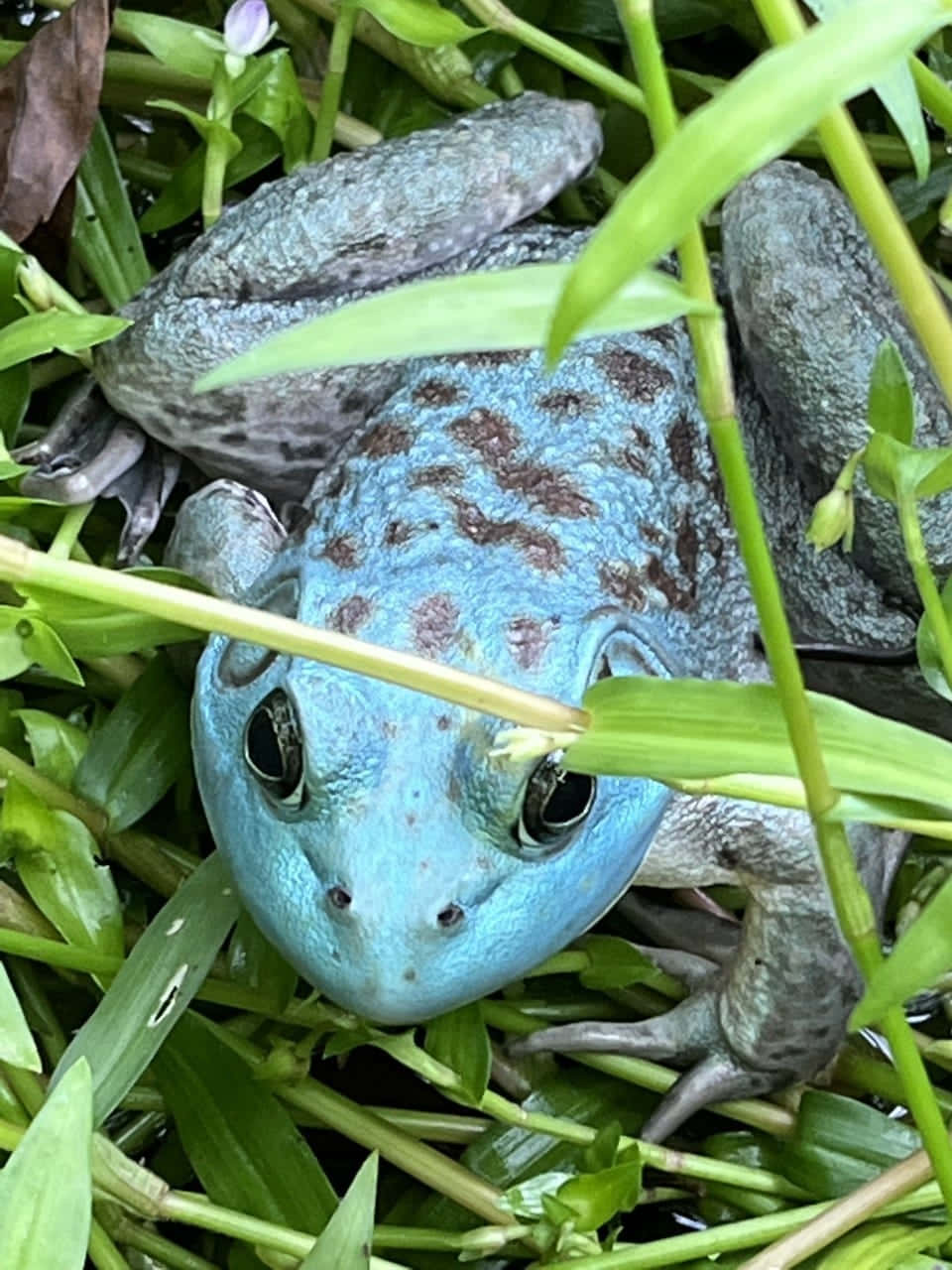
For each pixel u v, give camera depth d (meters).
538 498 0.18
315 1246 0.14
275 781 0.16
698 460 0.19
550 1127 0.19
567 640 0.16
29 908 0.19
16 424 0.19
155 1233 0.19
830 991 0.19
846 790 0.12
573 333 0.09
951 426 0.19
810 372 0.19
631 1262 0.18
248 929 0.19
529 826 0.16
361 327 0.10
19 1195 0.12
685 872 0.19
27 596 0.15
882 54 0.09
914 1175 0.17
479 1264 0.19
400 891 0.15
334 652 0.12
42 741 0.19
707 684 0.12
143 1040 0.17
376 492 0.18
